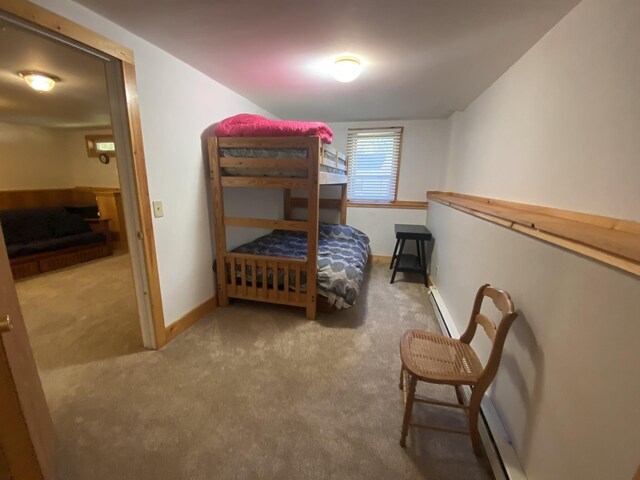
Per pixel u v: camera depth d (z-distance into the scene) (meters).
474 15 1.42
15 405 0.77
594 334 0.80
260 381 1.75
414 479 1.20
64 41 1.35
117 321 2.44
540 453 1.03
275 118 3.88
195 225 2.38
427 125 3.93
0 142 4.38
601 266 0.78
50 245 3.79
